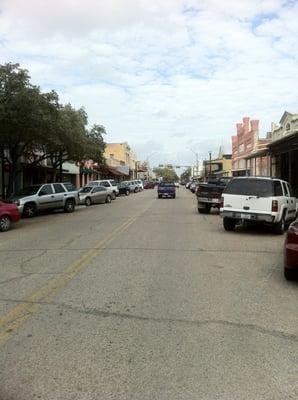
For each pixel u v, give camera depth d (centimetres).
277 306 698
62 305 695
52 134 2489
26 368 468
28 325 600
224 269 977
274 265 1024
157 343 539
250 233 1630
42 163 4300
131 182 6844
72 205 2789
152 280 866
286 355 506
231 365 479
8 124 2231
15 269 983
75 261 1063
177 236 1525
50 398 408
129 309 677
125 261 1062
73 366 474
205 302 717
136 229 1728
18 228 1892
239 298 742
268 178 1619
